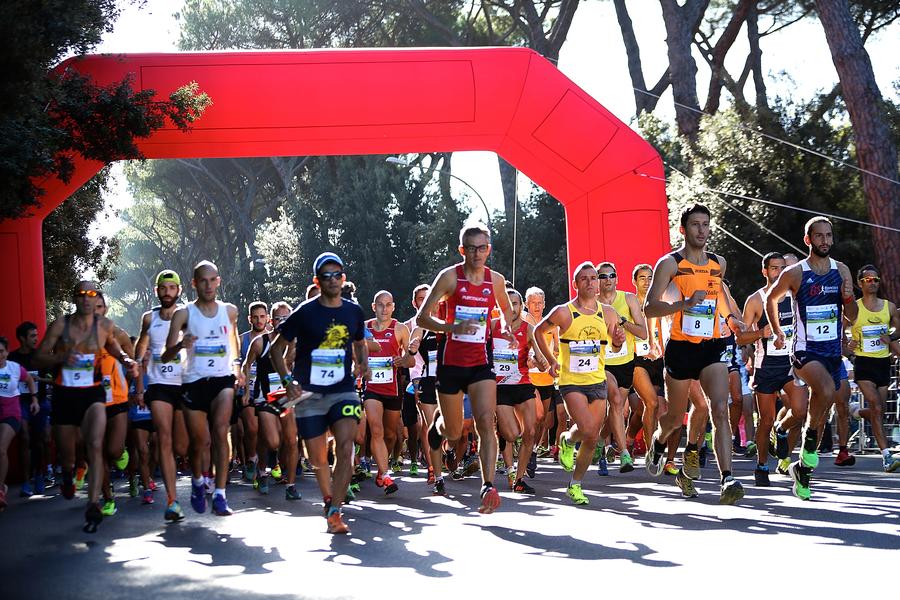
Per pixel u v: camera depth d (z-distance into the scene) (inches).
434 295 307.4
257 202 2145.7
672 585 209.8
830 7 816.3
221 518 358.6
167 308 361.1
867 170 809.5
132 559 272.7
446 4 1381.6
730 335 369.4
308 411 301.0
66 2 529.3
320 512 372.5
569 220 652.7
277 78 582.6
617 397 458.0
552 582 217.5
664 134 1063.0
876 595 194.1
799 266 337.4
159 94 577.3
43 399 509.4
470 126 606.5
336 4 1475.1
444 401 317.4
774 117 946.7
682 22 1068.5
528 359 412.2
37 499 474.0
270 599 210.1
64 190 591.5
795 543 256.5
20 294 584.1
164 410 351.9
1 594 225.1
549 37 1321.4
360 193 1753.2
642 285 490.0
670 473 466.0
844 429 482.3
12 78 491.5
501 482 466.9
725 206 920.9
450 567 241.3
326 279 293.4
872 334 463.2
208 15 1621.6
